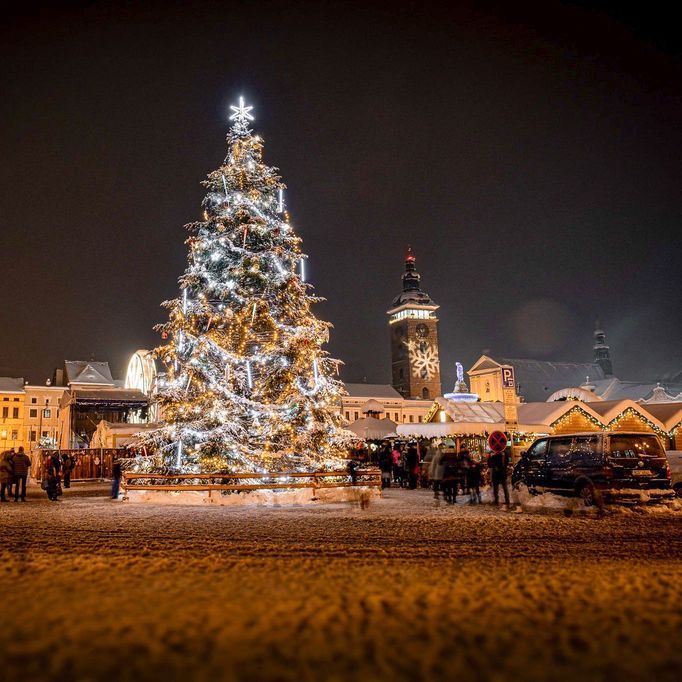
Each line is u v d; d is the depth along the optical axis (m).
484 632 5.59
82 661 4.73
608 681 4.54
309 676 4.52
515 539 12.19
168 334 24.05
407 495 25.05
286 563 9.15
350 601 6.60
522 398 101.19
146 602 6.47
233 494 21.28
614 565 9.06
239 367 23.66
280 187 25.94
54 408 102.44
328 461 23.66
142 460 24.03
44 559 9.38
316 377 23.77
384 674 4.59
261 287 24.23
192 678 4.43
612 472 17.98
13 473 23.97
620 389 98.88
